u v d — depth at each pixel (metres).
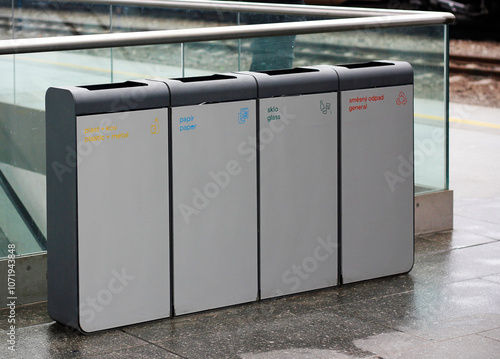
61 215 5.41
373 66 6.17
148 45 6.14
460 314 5.70
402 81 6.15
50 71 5.81
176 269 5.62
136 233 5.49
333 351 5.26
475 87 14.16
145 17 8.70
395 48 6.92
